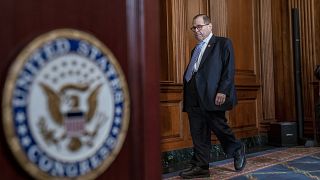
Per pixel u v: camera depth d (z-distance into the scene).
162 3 5.54
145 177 0.81
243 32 6.71
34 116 0.60
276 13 7.32
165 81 5.19
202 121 3.94
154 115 0.85
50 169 0.62
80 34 0.67
